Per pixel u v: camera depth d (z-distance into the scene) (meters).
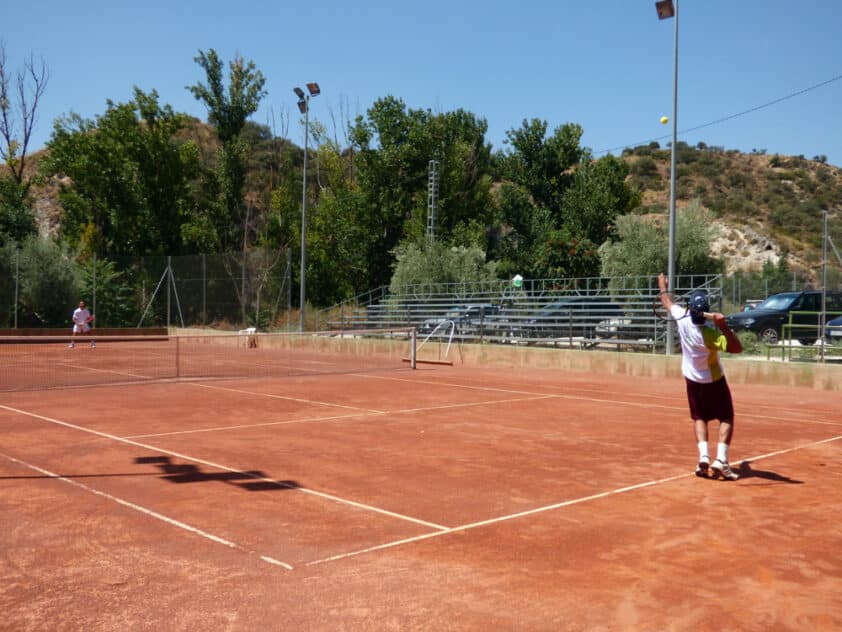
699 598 4.41
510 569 4.92
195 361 23.81
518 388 16.75
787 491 7.12
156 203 48.47
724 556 5.19
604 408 13.35
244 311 32.81
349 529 5.82
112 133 47.00
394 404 13.65
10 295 33.66
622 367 20.36
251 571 4.88
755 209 79.69
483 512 6.34
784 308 23.72
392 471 7.93
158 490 7.04
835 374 16.84
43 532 5.72
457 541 5.53
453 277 36.44
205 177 51.81
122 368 20.89
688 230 29.38
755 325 23.28
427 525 5.95
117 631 3.96
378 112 46.31
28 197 49.91
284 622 4.07
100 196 47.44
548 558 5.15
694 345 7.60
